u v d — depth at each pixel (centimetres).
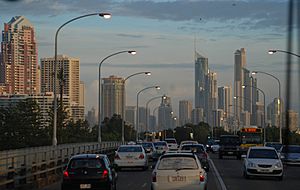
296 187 3762
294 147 6638
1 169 2989
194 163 2709
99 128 8138
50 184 3969
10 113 9094
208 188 3644
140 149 5712
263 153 4659
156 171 2697
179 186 2659
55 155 4450
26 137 8988
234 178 4612
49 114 9900
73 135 11344
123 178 4609
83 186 3025
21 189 3234
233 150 8662
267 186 3834
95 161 3092
